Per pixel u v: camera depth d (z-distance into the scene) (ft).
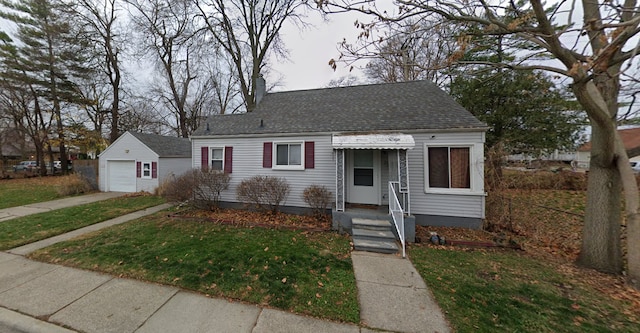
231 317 10.63
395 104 30.01
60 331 9.70
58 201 38.75
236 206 31.73
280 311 11.11
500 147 24.89
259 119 33.37
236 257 16.76
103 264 15.58
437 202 24.81
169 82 75.97
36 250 17.94
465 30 15.88
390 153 25.02
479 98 39.37
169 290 12.72
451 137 24.45
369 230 21.68
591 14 14.89
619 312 11.26
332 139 25.44
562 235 22.04
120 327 9.93
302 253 17.79
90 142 77.77
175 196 29.43
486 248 19.56
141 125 88.33
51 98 72.18
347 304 11.71
